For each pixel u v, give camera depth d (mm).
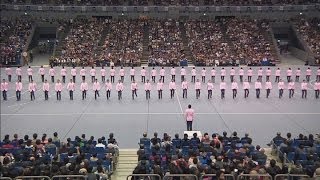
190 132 31281
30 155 21875
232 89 45344
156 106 41906
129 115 38500
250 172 18531
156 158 21219
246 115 38312
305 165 20891
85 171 18797
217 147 23781
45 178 18016
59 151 24266
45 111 40031
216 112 39406
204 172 18531
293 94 46875
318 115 38188
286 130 33781
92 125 35375
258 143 30656
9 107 41625
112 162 23797
